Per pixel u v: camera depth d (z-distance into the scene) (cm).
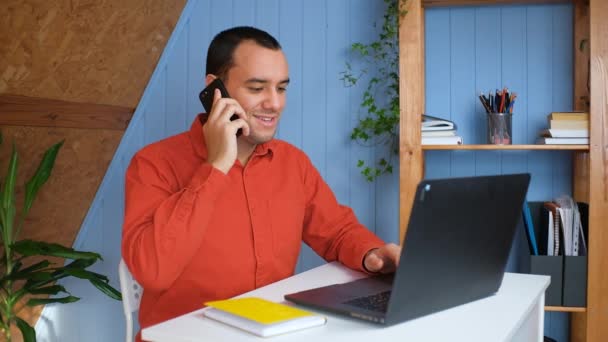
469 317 120
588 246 233
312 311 123
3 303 253
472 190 120
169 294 168
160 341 108
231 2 290
